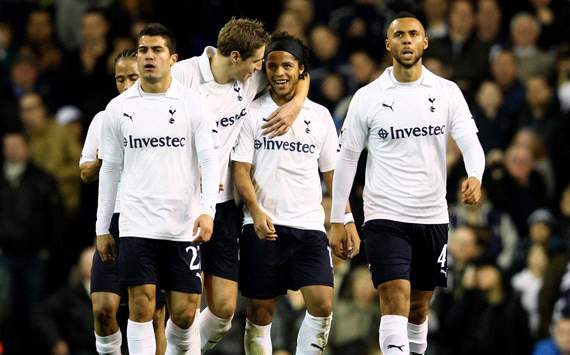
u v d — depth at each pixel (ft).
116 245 103.76
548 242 153.79
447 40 183.83
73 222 168.96
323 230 108.58
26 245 164.45
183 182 98.78
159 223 98.43
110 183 100.07
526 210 161.99
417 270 105.40
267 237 105.70
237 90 106.52
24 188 165.17
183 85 100.89
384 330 101.96
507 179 162.91
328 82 176.76
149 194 98.32
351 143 103.65
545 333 148.77
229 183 107.76
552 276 149.59
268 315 109.50
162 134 98.17
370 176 104.01
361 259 148.36
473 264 150.00
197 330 102.83
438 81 103.14
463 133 102.58
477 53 182.39
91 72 180.45
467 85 180.86
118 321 115.03
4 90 185.16
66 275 167.02
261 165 107.76
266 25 193.47
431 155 102.78
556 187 170.40
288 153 107.55
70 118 175.94
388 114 102.32
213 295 107.24
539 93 174.19
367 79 175.42
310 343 107.76
